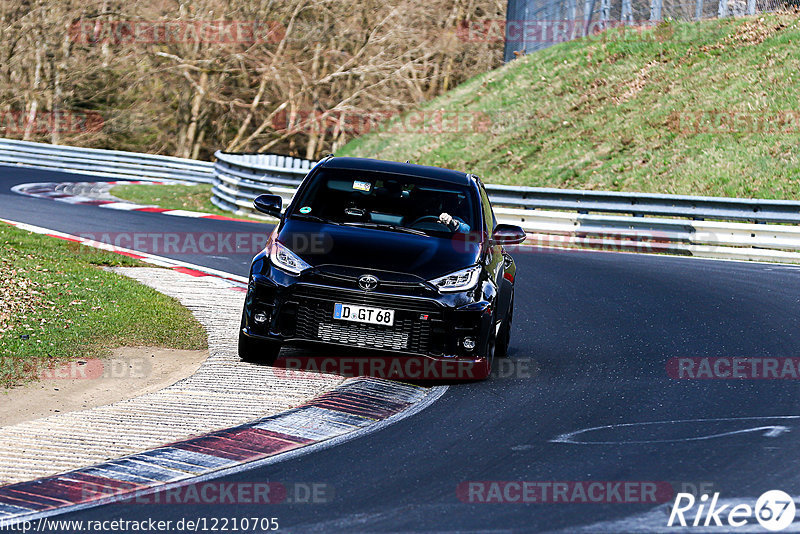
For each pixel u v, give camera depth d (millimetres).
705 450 22047
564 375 30250
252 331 28469
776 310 42469
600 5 123062
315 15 150875
